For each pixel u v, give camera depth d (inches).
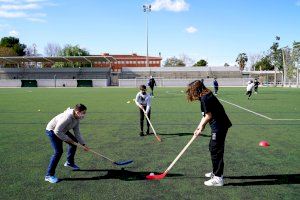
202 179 220.7
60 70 2442.2
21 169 243.3
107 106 754.8
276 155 285.7
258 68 3656.5
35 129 426.0
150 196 189.6
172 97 1080.8
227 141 347.3
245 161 265.7
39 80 2199.8
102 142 342.6
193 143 335.9
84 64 2982.3
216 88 1261.1
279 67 2974.9
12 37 3479.3
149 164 257.4
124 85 2224.4
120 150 305.7
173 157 279.1
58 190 199.6
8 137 368.8
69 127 217.5
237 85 2253.9
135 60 3107.8
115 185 208.7
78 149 308.7
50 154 289.1
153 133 396.5
